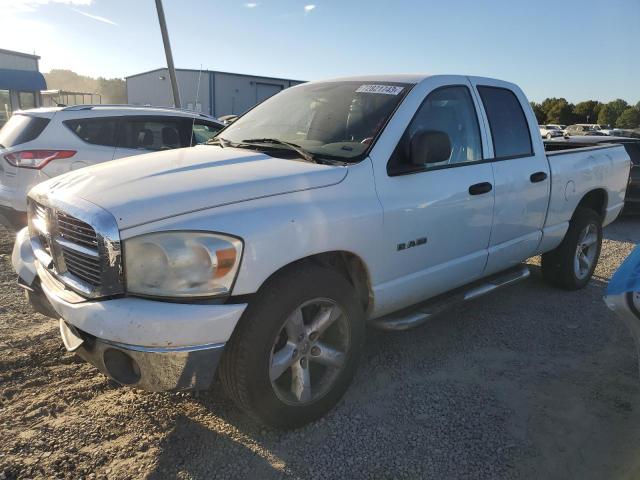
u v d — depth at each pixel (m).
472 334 4.34
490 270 4.23
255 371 2.67
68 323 2.71
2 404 3.11
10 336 3.95
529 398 3.41
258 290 2.70
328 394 3.05
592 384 3.61
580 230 5.19
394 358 3.87
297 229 2.74
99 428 2.93
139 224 2.45
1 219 6.55
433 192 3.48
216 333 2.49
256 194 2.72
